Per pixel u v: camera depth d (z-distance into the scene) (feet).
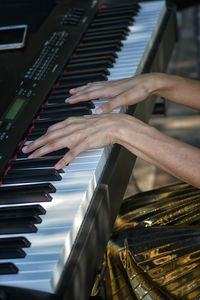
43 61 4.64
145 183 7.10
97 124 3.63
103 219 3.36
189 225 3.89
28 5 5.85
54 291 2.59
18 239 2.77
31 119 3.94
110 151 3.76
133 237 3.68
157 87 4.36
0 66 4.54
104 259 3.95
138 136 3.58
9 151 3.59
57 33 5.10
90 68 4.73
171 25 5.95
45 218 2.99
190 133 7.80
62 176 3.37
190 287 3.34
